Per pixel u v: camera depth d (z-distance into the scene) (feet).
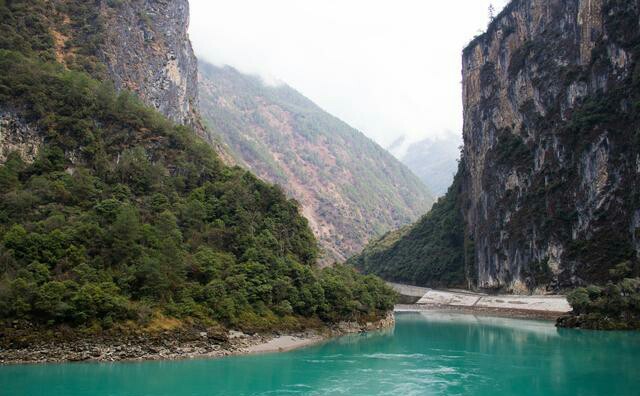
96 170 288.71
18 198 241.55
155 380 168.96
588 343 259.39
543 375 189.06
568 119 472.03
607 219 412.16
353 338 282.56
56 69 334.03
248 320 239.91
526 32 562.66
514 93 557.33
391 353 235.20
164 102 463.83
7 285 190.90
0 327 184.55
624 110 416.05
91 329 195.11
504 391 167.63
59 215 235.61
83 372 174.09
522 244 493.36
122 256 227.61
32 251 212.43
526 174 510.17
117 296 207.72
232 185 309.42
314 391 165.07
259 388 166.61
